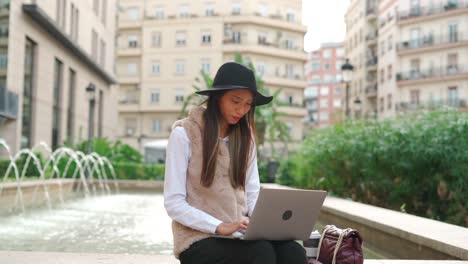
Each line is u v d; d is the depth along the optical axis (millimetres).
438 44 40406
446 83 40000
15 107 17172
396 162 8016
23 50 18047
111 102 33156
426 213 7695
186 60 48375
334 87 95125
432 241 4105
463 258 3670
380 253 5227
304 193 2229
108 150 20109
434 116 8305
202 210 2324
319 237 2859
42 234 5883
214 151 2312
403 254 4691
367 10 49875
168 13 49188
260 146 24078
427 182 7684
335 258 2688
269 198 2117
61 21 22594
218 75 2359
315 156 11008
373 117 11758
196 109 2418
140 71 49219
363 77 50438
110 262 3211
